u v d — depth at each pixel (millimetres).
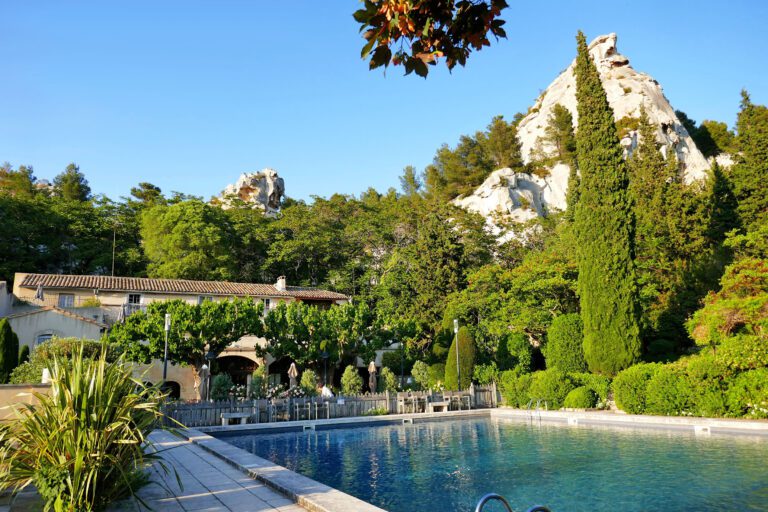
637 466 12094
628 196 26391
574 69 29219
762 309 19797
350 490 10516
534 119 105000
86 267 57375
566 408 24719
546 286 32562
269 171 86812
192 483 9508
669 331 30484
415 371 34375
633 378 21344
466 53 4051
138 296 34906
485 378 31953
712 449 13812
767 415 17312
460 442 17484
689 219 38875
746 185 39906
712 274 33312
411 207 84688
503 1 3803
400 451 15938
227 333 26828
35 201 55812
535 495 9664
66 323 28781
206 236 53250
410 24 3586
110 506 7621
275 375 36000
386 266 55000
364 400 26359
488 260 56062
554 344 28062
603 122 27391
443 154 97688
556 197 82500
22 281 32875
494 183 78312
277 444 18203
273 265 61094
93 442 6938
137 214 64312
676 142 81438
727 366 18469
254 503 7938
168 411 21391
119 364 8094
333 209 72188
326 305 41844
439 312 43938
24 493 8484
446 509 8828
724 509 8266
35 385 9383
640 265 33156
